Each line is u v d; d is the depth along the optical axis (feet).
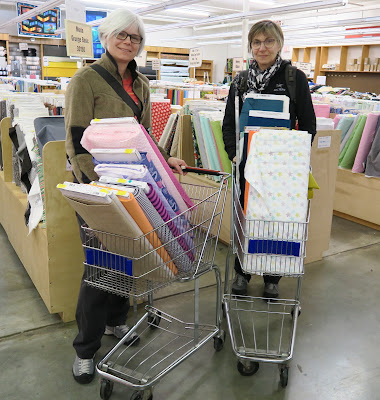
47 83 22.20
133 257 5.29
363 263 11.14
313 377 6.69
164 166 5.98
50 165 7.21
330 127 10.48
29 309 8.53
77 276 7.93
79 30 11.58
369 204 13.62
